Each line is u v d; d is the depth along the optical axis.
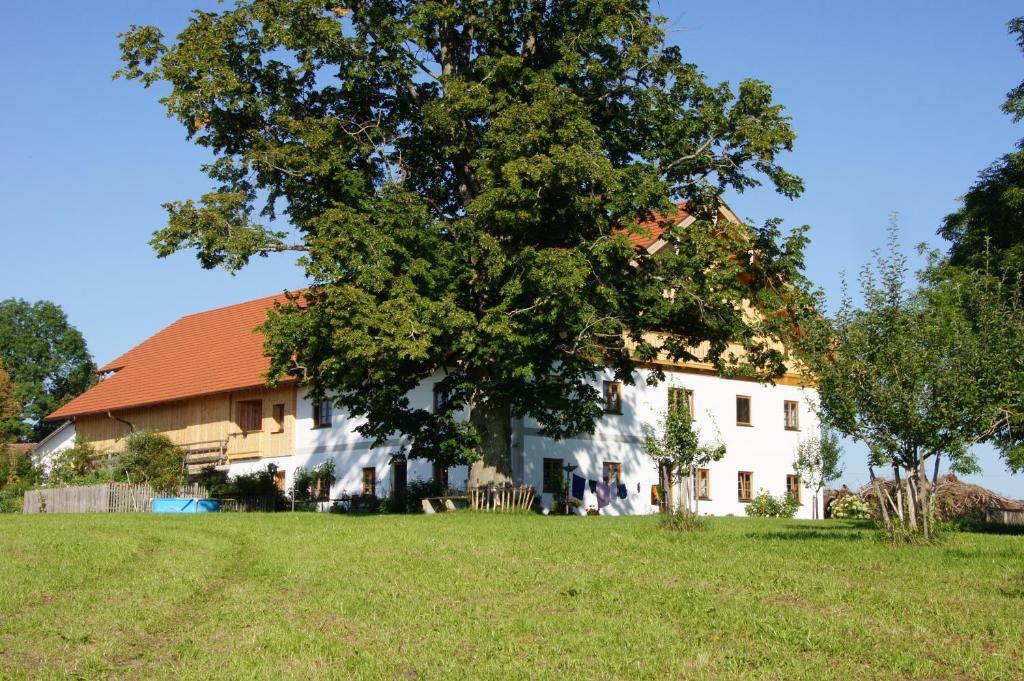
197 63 25.64
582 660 9.69
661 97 27.09
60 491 38.19
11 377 78.25
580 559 16.00
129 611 12.35
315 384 28.39
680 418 22.33
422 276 24.91
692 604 11.95
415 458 30.44
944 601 11.76
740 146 26.80
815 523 26.92
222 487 40.22
